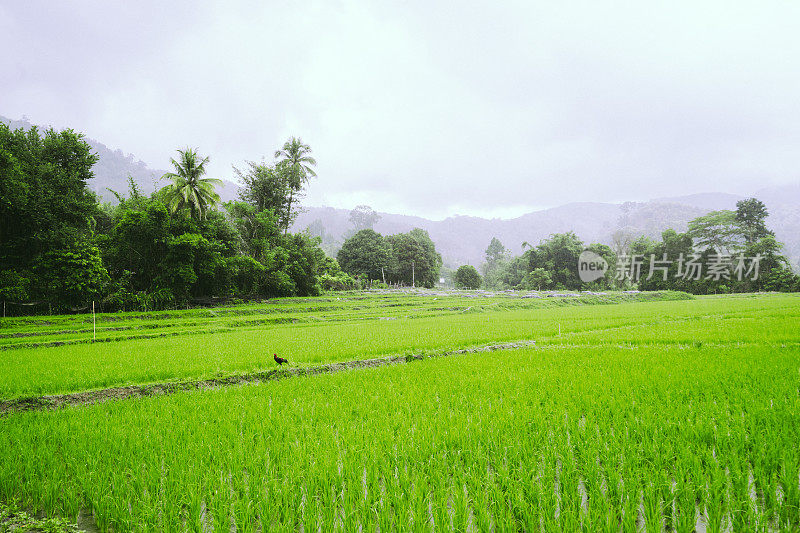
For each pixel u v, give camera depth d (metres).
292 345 18.64
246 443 6.79
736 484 4.88
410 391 9.83
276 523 4.66
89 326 26.09
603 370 11.66
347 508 4.70
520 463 5.54
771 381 9.37
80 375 12.66
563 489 5.11
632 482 4.89
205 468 5.79
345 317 38.09
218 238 44.19
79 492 5.46
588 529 4.21
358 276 91.19
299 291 54.03
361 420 7.89
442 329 25.45
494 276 150.00
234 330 27.42
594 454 5.74
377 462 5.88
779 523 4.41
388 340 19.94
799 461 5.29
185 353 16.52
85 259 30.88
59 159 33.84
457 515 4.49
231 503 4.97
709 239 88.06
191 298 39.50
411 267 105.06
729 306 41.53
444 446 6.36
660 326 24.25
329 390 10.54
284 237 55.22
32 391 11.15
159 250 38.62
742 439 6.02
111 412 9.03
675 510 4.71
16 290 27.72
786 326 20.48
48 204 29.81
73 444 6.88
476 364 13.30
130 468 6.00
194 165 41.22
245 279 45.28
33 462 6.09
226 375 12.91
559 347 17.23
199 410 8.92
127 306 34.75
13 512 4.98
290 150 60.69
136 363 14.46
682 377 10.16
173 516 4.70
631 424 6.84
